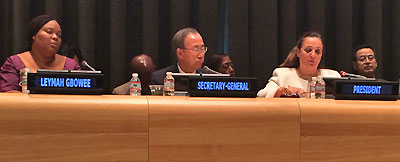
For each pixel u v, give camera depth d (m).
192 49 2.94
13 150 1.74
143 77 3.07
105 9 4.27
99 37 4.27
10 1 4.04
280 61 4.51
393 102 2.10
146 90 3.08
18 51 3.92
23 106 1.75
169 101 1.89
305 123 1.98
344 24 4.55
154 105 1.87
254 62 4.43
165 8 4.39
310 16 4.54
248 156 1.93
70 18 4.18
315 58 2.90
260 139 1.94
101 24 4.27
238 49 4.39
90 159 1.81
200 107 1.90
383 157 2.04
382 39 4.70
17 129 1.75
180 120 1.88
